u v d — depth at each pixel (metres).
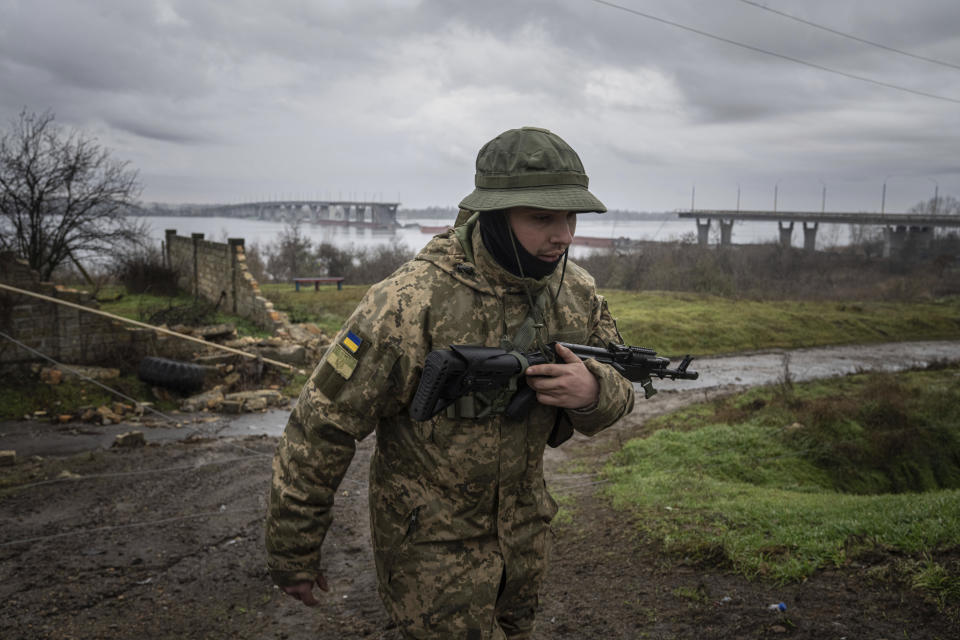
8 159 15.31
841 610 3.04
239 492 5.76
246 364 11.82
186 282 19.52
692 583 3.60
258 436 8.39
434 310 1.46
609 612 3.37
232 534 4.71
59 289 10.12
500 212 1.46
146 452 7.22
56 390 9.48
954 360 19.78
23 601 3.58
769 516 4.46
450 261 1.51
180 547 4.44
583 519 5.13
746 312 25.06
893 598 3.06
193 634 3.28
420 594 1.52
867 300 39.84
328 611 3.56
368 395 1.44
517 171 1.42
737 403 11.31
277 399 10.77
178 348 11.45
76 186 16.31
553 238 1.45
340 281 25.83
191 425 9.04
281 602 3.66
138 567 4.09
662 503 5.26
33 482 5.91
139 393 10.07
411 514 1.52
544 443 1.64
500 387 1.44
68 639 3.19
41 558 4.18
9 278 9.66
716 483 6.16
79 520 4.94
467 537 1.53
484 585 1.52
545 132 1.49
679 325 21.64
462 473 1.49
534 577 1.66
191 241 18.91
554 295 1.65
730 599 3.32
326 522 1.52
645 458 7.95
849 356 20.52
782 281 55.00
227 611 3.54
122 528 4.78
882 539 3.66
